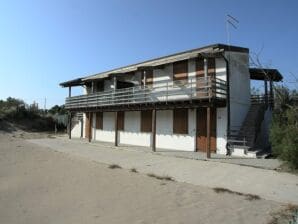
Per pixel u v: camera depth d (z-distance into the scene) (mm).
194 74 23609
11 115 50969
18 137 38781
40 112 57281
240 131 21797
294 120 16109
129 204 10438
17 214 10055
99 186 12992
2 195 12305
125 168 16656
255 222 8484
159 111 26484
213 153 21828
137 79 28766
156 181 13500
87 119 37656
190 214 9242
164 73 25953
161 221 8766
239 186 12406
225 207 9789
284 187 12172
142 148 25422
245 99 23641
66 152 23750
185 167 16641
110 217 9305
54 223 9148
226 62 21781
